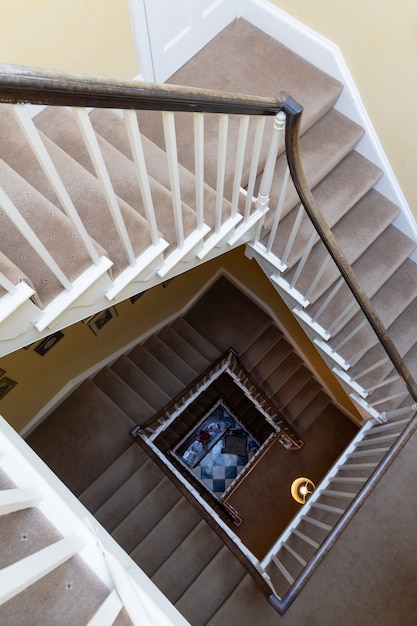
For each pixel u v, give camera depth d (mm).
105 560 1380
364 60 3250
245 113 1936
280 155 3307
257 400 6195
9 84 1084
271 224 3049
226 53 3613
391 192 3680
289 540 3570
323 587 3318
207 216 2564
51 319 1879
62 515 1393
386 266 3707
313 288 3094
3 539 1358
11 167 2289
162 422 5188
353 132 3521
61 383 4605
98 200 2213
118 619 1360
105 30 2900
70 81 1207
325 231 2506
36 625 1287
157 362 5523
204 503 4148
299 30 3443
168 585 3822
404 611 3236
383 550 3371
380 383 3416
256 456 6578
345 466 3529
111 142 2916
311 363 5852
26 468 1390
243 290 6086
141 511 4301
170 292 5375
